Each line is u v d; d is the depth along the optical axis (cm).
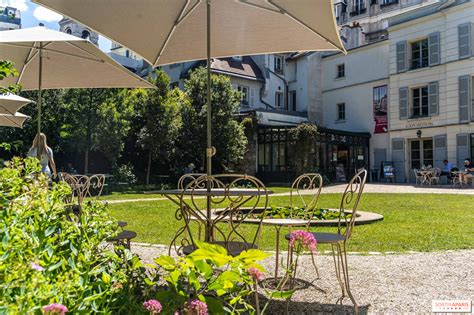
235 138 1758
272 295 175
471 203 974
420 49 2052
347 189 302
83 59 474
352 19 3108
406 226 628
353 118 2339
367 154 2244
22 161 213
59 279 143
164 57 452
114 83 524
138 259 186
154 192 291
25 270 131
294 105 2528
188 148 1761
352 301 265
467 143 1831
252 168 1955
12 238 153
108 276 162
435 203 980
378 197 1157
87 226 189
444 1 1912
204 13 389
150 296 179
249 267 162
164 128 1680
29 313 116
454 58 1889
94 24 350
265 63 2412
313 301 284
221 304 166
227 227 611
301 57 2480
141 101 1814
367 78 2273
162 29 385
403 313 262
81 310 138
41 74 475
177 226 646
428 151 2003
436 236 543
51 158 615
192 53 452
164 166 1898
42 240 163
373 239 523
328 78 2483
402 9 2827
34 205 181
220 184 417
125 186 1617
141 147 1783
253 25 397
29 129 1543
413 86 2052
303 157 1830
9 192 191
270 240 516
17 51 476
